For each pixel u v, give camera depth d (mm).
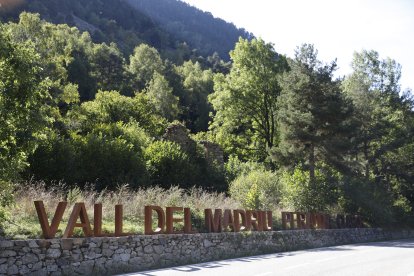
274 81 44906
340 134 29594
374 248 18547
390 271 9617
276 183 26484
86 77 74125
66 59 45188
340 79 30625
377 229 30375
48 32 43594
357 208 30500
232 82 46844
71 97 41688
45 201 13891
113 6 181750
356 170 34688
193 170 27625
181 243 13391
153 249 12328
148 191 18766
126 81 85188
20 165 9781
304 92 29438
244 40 46469
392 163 40344
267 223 18625
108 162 22688
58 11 148250
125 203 16531
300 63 30609
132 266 11391
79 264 10141
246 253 16078
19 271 8914
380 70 47812
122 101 48844
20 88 9391
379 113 39500
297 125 29078
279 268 10359
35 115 9820
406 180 41094
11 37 9742
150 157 26141
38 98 9984
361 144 38781
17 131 9438
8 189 9930
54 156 20234
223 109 47500
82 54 85250
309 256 14180
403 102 46000
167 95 77438
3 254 8719
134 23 179000
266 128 46219
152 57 104688
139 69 99562
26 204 12992
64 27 94000
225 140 48281
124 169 23312
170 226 13438
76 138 23719
